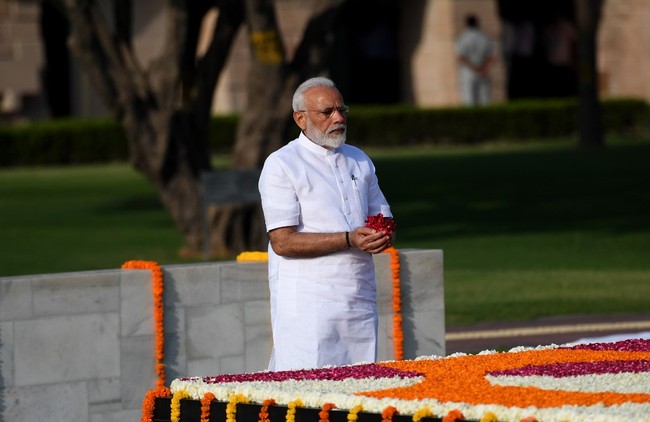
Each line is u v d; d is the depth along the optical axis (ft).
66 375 39.11
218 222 82.17
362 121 176.96
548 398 24.23
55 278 38.86
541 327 58.03
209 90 83.61
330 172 32.68
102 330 39.65
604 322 58.95
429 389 25.62
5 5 171.12
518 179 127.75
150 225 103.81
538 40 208.44
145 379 40.42
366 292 32.71
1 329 38.09
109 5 165.48
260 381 27.35
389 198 117.19
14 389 38.34
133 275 40.16
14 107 171.83
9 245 93.30
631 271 76.54
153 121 81.87
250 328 42.11
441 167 141.79
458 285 72.18
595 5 160.66
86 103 181.78
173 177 83.71
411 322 44.16
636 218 100.89
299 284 32.19
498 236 93.15
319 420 25.04
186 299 41.01
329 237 31.55
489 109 181.78
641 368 27.96
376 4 197.06
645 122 191.83
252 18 78.74
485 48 190.70
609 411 22.75
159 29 176.35
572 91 212.02
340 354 32.19
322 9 79.51
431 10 194.90
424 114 179.32
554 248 86.89
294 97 32.99
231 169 81.15
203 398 26.58
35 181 143.23
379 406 24.41
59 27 180.65
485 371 28.07
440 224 100.32
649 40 206.59
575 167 136.15
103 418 39.78
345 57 195.31
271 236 32.35
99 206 118.11
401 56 199.21
